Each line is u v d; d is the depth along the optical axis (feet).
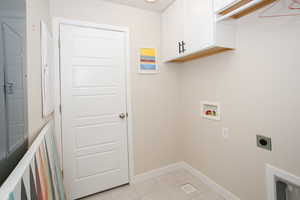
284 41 3.83
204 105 6.53
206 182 6.59
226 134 5.57
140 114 7.12
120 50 6.67
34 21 3.22
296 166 3.73
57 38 5.52
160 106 7.56
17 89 2.03
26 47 2.49
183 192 6.17
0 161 1.51
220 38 4.76
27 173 1.76
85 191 6.08
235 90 5.16
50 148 3.70
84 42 6.02
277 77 4.02
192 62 7.11
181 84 7.96
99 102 6.32
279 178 4.05
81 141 6.03
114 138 6.62
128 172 6.89
